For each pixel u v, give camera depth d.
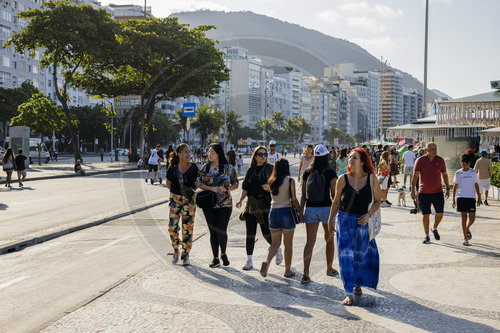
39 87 93.81
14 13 85.62
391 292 5.79
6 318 4.77
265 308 5.11
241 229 9.55
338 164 14.84
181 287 5.83
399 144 32.81
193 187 6.87
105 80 31.77
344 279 5.40
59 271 6.65
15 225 10.68
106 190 19.58
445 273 6.68
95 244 8.52
